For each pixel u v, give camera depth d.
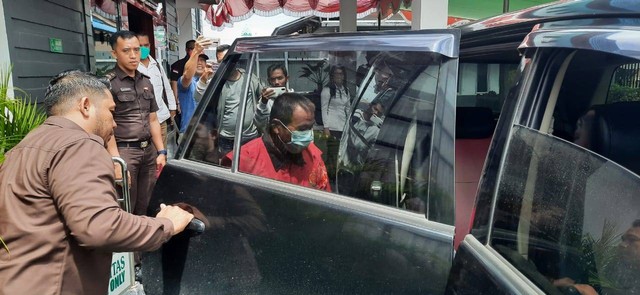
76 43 5.17
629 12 1.07
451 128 1.37
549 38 1.17
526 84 1.25
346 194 1.63
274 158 1.83
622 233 0.97
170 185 2.15
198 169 2.07
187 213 1.96
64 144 1.61
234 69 2.05
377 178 1.55
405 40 1.51
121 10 7.48
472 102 2.56
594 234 1.02
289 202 1.67
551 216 1.12
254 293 1.76
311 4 10.84
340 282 1.50
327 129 1.73
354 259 1.47
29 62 4.05
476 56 2.26
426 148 1.42
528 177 1.19
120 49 3.51
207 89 2.17
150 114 3.88
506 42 1.79
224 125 2.03
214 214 1.91
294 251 1.63
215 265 1.90
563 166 1.12
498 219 1.23
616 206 1.00
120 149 3.61
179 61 6.72
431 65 1.45
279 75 1.87
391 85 1.55
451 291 1.24
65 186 1.55
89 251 1.70
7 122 2.68
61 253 1.63
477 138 2.48
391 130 1.54
